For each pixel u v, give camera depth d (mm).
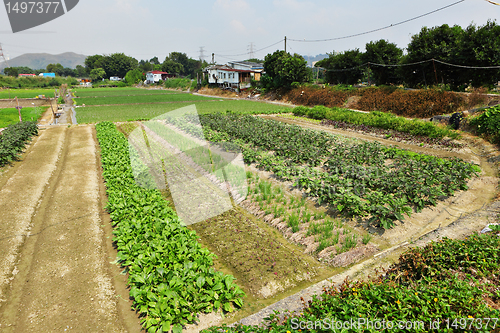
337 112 24609
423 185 8719
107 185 9711
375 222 7457
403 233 7062
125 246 5836
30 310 4742
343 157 12531
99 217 8023
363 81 42156
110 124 20719
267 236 7059
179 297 4422
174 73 112750
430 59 25391
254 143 14273
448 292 3922
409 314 3664
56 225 7543
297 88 41156
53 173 11859
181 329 4062
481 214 7516
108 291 5199
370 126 20484
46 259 6113
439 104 23125
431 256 5074
